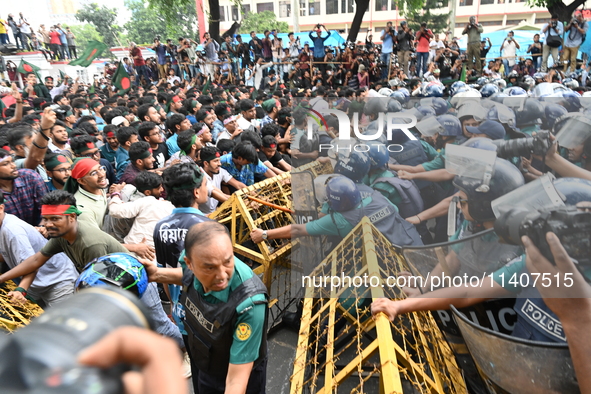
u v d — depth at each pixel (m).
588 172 1.04
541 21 35.88
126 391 0.35
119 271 1.85
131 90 13.34
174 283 2.13
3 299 2.56
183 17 39.75
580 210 1.06
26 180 3.42
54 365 0.32
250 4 36.56
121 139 4.60
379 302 1.31
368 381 2.44
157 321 2.52
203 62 16.09
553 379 1.22
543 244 1.10
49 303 2.79
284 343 3.15
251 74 15.88
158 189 3.18
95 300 0.43
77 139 3.89
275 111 7.80
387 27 15.21
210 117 6.33
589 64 16.08
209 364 1.84
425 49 15.15
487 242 1.16
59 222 2.20
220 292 1.69
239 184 4.17
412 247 1.20
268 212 3.76
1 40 21.55
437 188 1.14
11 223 2.60
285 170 5.18
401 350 1.55
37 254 2.48
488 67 15.30
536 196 1.08
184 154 4.19
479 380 1.62
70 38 24.73
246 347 1.67
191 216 2.42
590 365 1.15
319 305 2.40
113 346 0.39
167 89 13.17
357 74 15.35
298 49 16.81
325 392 1.58
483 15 36.00
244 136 4.55
